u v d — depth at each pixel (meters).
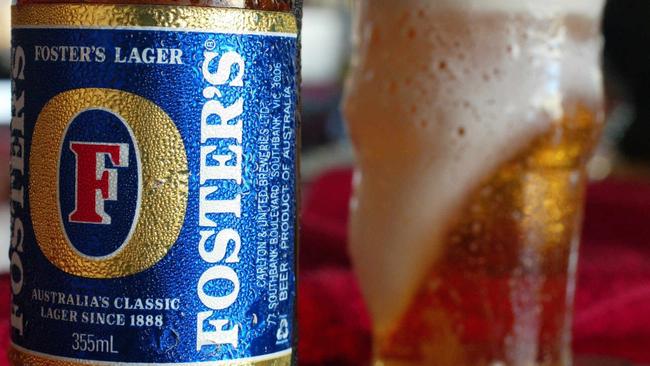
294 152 0.33
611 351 0.45
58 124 0.31
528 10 0.37
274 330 0.32
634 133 1.12
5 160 0.97
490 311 0.37
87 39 0.31
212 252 0.31
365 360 0.43
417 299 0.38
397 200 0.38
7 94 1.19
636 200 0.64
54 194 0.31
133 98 0.31
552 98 0.37
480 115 0.37
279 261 0.33
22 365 0.32
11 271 0.33
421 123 0.37
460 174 0.37
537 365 0.38
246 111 0.32
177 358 0.31
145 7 0.31
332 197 0.66
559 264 0.38
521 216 0.37
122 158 0.31
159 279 0.31
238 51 0.31
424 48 0.37
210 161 0.31
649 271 0.48
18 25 0.32
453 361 0.37
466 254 0.37
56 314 0.31
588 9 0.38
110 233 0.31
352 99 0.39
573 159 0.38
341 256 0.53
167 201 0.31
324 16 1.77
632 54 1.15
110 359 0.31
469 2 0.37
